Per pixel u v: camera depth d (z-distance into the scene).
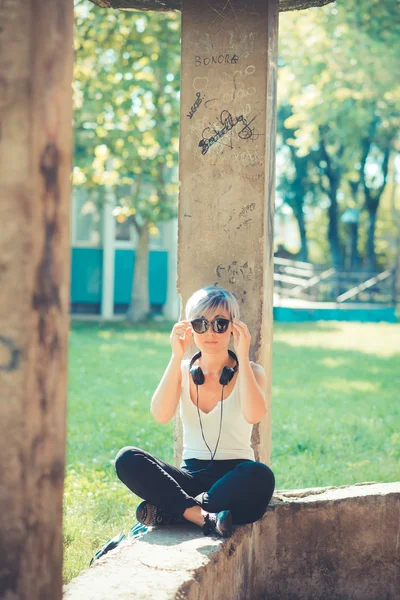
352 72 16.20
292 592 3.80
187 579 2.85
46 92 1.99
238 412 3.70
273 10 4.20
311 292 28.62
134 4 4.45
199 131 4.24
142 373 11.87
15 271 1.98
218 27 4.19
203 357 3.76
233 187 4.20
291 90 18.09
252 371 3.74
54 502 2.09
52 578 2.10
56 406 2.08
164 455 6.77
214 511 3.48
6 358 2.00
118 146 17.23
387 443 7.37
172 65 15.93
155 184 19.11
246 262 4.18
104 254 23.42
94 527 4.58
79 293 23.56
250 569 3.60
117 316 24.11
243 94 4.16
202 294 3.72
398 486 4.07
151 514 3.54
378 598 3.89
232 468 3.68
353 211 30.83
